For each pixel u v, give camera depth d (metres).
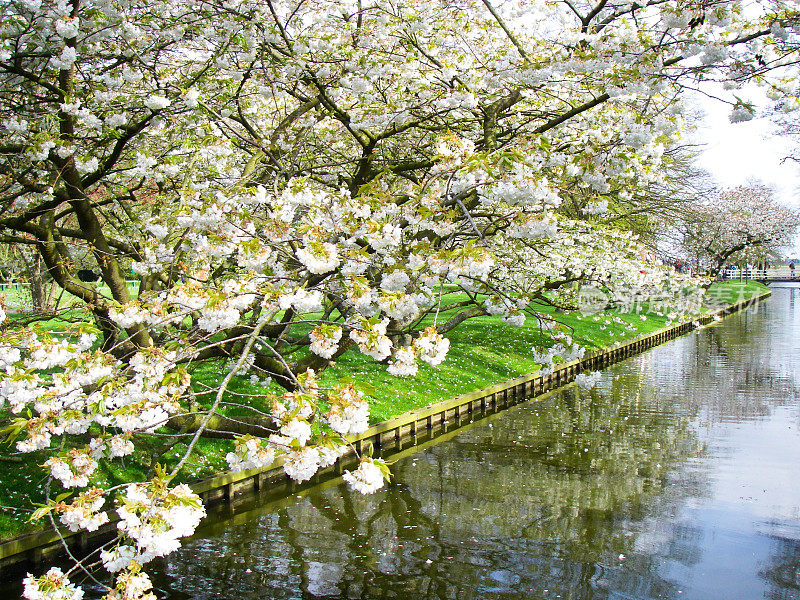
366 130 8.15
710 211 28.36
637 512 9.26
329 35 7.72
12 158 7.82
